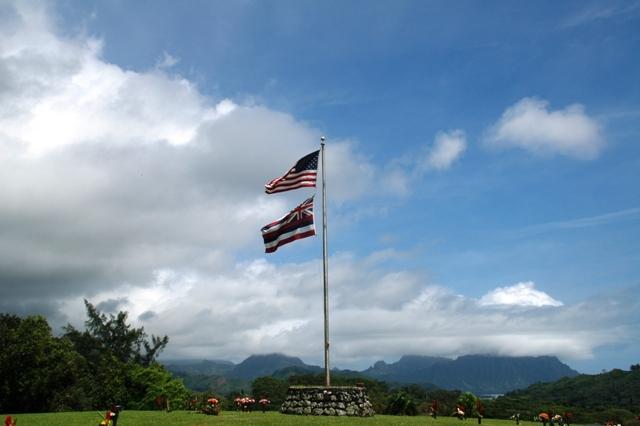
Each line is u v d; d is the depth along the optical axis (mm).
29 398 47938
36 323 50688
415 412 35031
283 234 27672
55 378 49062
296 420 22406
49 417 24266
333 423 21578
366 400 26750
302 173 28453
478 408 29844
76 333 84938
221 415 25000
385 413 35469
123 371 54531
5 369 46688
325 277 27422
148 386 51656
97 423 21094
